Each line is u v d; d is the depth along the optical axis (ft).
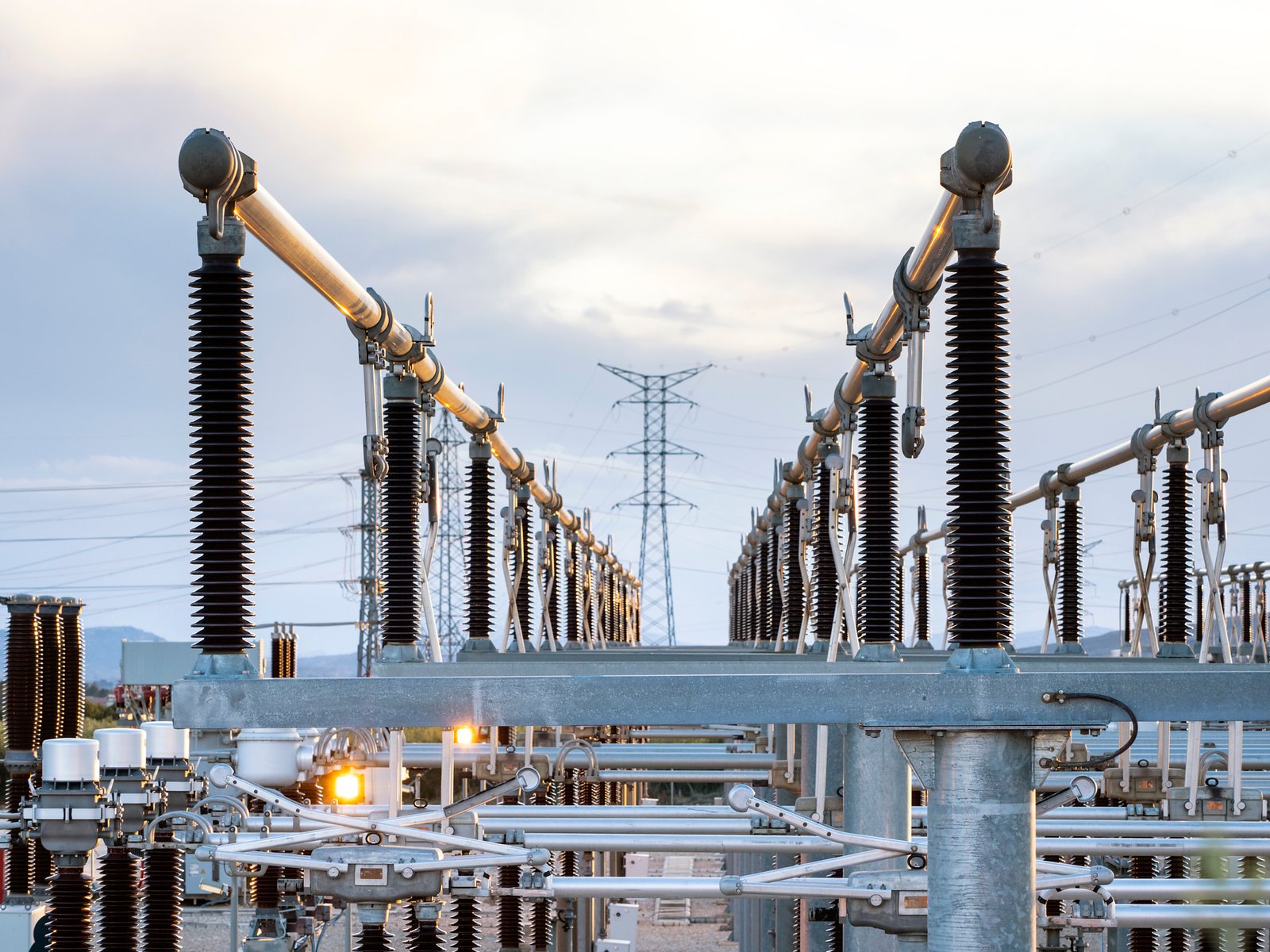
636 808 42.22
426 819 28.35
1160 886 33.09
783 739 46.26
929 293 23.03
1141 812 38.99
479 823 32.76
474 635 43.98
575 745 46.32
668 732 72.28
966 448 18.39
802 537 37.22
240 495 18.85
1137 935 40.86
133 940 31.27
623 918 84.79
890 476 29.94
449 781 30.60
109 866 31.22
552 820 41.11
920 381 22.95
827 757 36.24
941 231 20.67
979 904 17.60
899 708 17.52
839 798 34.71
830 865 26.27
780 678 17.49
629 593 132.57
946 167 18.69
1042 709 17.49
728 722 17.52
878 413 29.94
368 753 46.57
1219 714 17.46
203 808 35.76
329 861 27.07
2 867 50.52
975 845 17.63
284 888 44.55
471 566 44.14
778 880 26.27
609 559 95.91
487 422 43.29
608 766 55.21
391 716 17.54
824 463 34.73
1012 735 17.74
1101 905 30.22
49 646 43.27
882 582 29.84
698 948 108.27
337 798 44.88
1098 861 43.11
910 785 27.96
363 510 169.27
